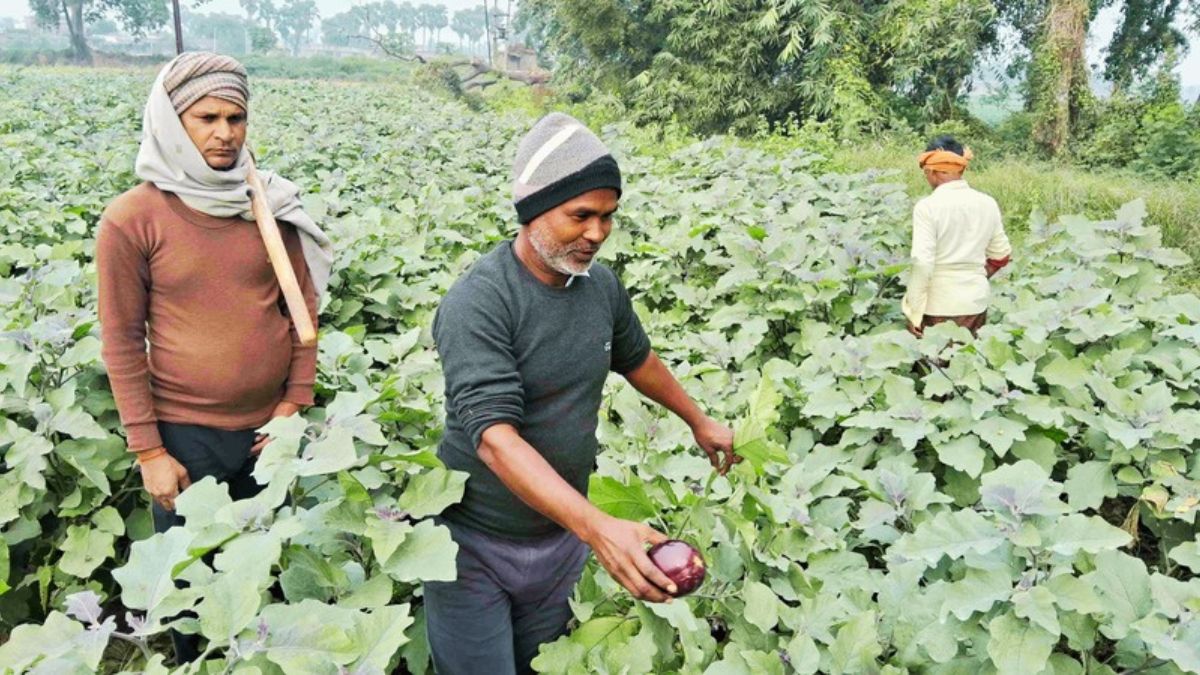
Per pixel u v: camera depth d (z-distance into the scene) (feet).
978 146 66.59
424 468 9.29
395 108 69.36
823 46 73.20
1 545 10.67
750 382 14.94
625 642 8.16
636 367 8.26
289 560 8.18
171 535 7.36
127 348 9.18
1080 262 18.66
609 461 11.19
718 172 32.09
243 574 6.95
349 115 54.95
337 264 17.47
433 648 8.23
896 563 9.61
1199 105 63.82
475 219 24.70
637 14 87.66
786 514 9.84
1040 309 15.38
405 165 34.53
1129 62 79.20
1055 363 13.41
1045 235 21.25
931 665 8.23
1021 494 8.17
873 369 14.15
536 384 7.07
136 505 12.98
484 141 43.34
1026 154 63.82
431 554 7.11
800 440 13.61
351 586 8.07
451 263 21.44
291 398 10.25
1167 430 11.88
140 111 55.72
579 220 6.53
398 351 13.91
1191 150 55.11
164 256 9.10
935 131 67.77
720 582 9.22
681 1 80.33
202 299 9.32
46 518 12.48
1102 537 7.84
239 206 9.29
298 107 64.28
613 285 7.63
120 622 11.93
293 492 8.77
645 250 21.01
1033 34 72.28
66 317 13.15
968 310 17.56
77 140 42.39
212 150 9.00
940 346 14.30
